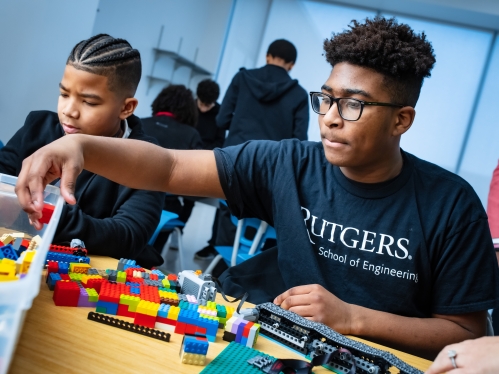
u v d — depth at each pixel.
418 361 0.85
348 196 1.11
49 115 1.50
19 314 0.43
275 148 1.20
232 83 3.35
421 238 1.05
